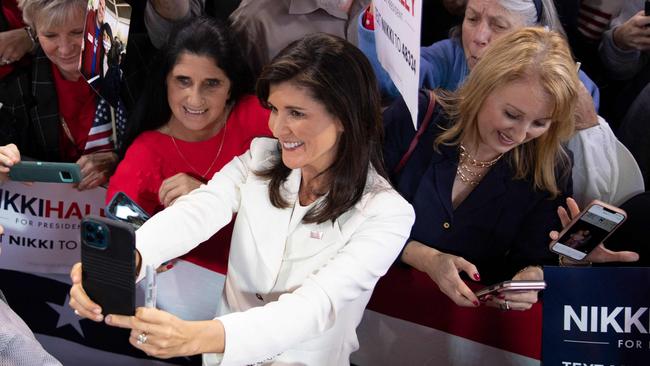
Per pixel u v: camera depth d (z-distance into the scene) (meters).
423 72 2.97
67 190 3.24
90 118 3.18
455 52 2.97
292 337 2.13
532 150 2.73
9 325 2.02
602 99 3.04
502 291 2.59
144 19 3.12
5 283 3.47
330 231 2.29
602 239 2.61
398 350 3.12
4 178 2.83
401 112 2.83
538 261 2.86
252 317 2.12
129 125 3.03
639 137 2.95
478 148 2.74
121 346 3.49
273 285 2.34
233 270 2.40
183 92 2.86
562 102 2.51
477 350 3.02
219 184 2.41
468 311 2.98
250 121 2.97
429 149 2.81
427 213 2.85
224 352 2.07
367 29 2.94
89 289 2.03
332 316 2.20
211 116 2.92
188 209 2.34
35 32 3.11
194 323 2.07
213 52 2.82
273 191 2.33
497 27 2.83
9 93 3.16
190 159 3.00
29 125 3.20
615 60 2.94
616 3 2.88
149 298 2.02
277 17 3.05
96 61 2.71
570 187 2.82
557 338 2.58
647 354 2.58
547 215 2.82
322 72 2.12
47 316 3.51
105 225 1.93
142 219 2.49
